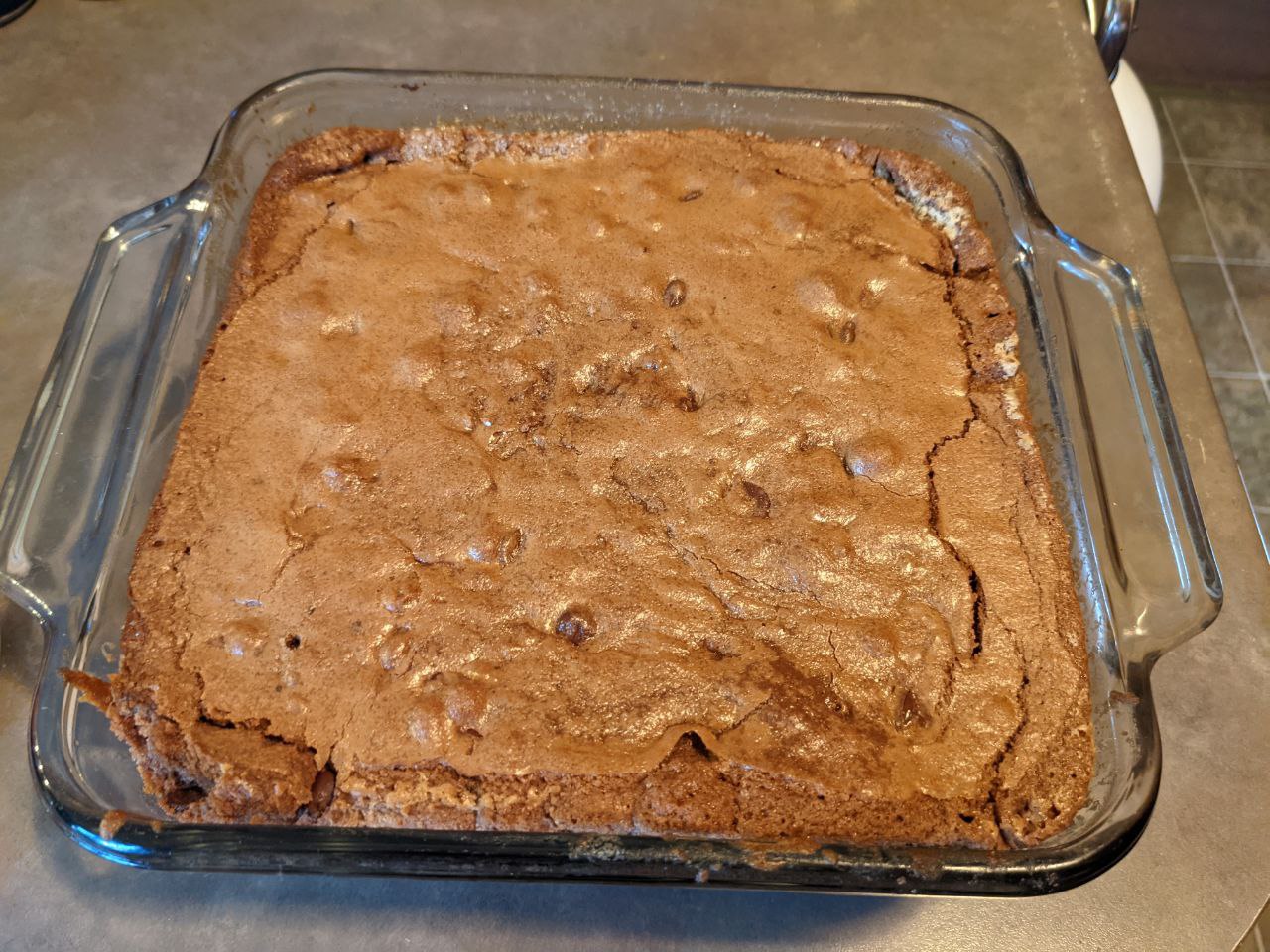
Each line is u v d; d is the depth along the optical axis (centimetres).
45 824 22
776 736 21
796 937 22
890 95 29
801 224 28
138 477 24
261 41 34
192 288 26
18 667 24
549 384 25
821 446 25
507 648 22
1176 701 25
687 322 26
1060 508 24
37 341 28
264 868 19
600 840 19
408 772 21
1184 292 48
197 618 22
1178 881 22
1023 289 27
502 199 28
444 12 35
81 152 32
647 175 28
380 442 24
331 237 27
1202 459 28
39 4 35
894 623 22
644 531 23
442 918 22
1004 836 21
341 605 22
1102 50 36
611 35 35
